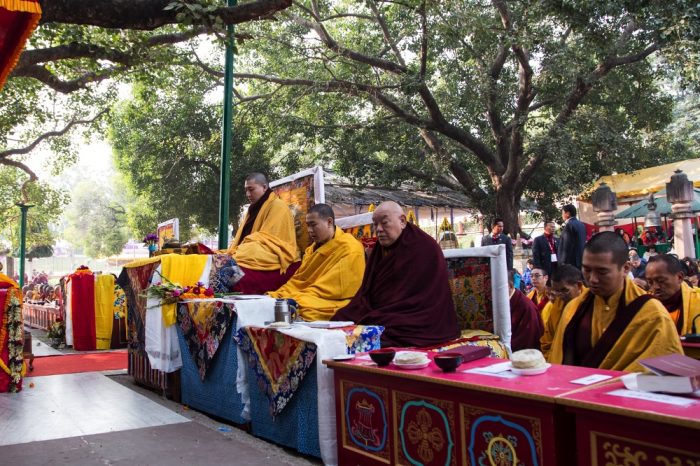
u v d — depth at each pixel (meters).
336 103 22.52
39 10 3.99
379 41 21.59
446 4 17.05
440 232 11.80
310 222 6.13
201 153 24.48
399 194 26.12
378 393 3.54
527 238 25.61
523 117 19.36
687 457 2.10
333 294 5.82
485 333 5.30
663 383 2.45
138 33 9.77
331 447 4.12
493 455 2.80
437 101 22.45
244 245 7.44
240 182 24.25
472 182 22.75
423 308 4.83
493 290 5.36
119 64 10.41
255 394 5.09
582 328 3.54
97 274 12.90
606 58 17.67
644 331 3.20
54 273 62.38
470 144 21.02
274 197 7.92
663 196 18.47
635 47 18.66
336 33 23.14
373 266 5.28
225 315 5.53
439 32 18.06
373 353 3.52
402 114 20.34
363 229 7.85
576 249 11.38
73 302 12.33
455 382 2.93
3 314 7.21
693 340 4.05
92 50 9.26
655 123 23.00
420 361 3.36
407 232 5.09
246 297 5.98
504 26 18.17
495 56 21.53
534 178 23.94
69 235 73.44
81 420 5.66
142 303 7.46
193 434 5.11
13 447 4.72
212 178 25.33
